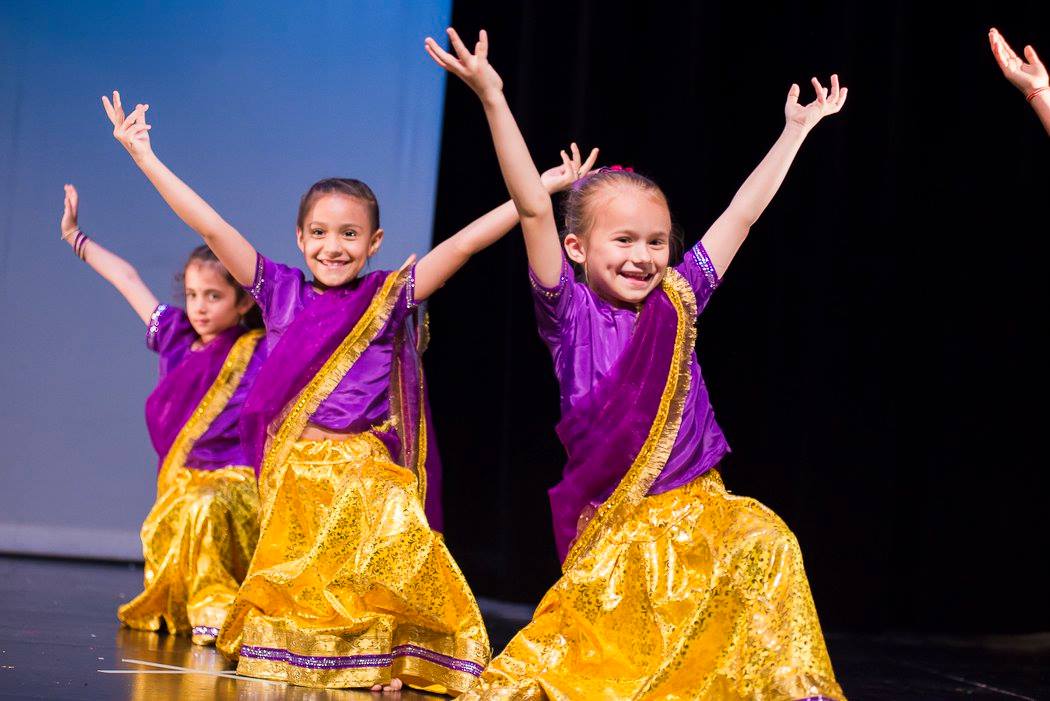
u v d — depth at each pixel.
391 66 9.55
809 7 8.52
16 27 9.64
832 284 8.31
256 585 4.99
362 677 4.70
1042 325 8.65
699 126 8.50
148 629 6.19
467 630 4.82
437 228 9.43
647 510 4.08
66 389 9.65
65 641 5.41
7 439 9.56
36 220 9.64
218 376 6.71
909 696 5.46
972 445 8.59
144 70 9.66
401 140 9.50
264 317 5.44
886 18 8.38
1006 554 8.61
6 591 7.23
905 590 8.67
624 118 8.62
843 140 8.34
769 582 3.76
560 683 3.89
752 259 8.55
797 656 3.65
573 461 4.18
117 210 9.69
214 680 4.61
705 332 8.56
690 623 3.79
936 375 8.64
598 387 4.15
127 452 9.68
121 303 9.71
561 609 4.05
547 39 8.78
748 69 8.62
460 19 9.44
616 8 8.62
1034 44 8.57
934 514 8.59
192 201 5.27
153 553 6.29
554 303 4.19
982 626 8.59
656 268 4.25
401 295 5.34
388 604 4.84
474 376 9.14
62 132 9.67
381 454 5.24
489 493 9.13
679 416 4.10
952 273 8.60
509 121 4.07
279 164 9.62
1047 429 8.67
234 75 9.65
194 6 9.66
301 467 5.15
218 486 6.40
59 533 9.57
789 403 8.41
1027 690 5.91
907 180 8.55
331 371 5.22
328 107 9.59
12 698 3.89
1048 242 8.64
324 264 5.41
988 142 8.58
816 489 8.29
